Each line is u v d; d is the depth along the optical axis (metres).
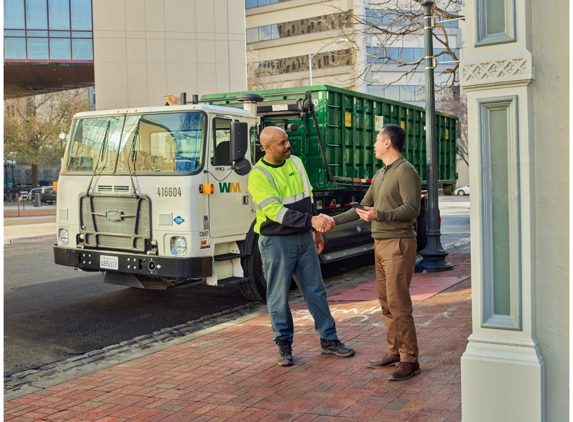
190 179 7.86
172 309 8.86
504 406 3.67
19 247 17.19
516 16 3.61
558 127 3.60
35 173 56.44
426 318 7.04
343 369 5.38
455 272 10.54
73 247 8.74
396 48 47.69
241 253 8.62
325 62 59.34
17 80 43.47
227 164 8.41
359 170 11.43
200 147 8.00
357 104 11.21
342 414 4.32
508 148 3.68
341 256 10.70
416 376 5.02
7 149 53.78
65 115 53.62
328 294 9.35
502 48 3.67
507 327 3.69
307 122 10.16
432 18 11.42
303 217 5.52
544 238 3.66
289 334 5.69
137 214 8.11
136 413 4.66
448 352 5.62
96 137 8.70
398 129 5.11
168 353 6.39
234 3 35.84
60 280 11.20
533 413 3.60
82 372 6.00
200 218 7.92
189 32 35.25
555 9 3.58
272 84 62.66
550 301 3.65
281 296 5.65
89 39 37.47
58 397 5.16
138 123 8.40
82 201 8.62
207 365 5.84
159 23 34.84
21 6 36.66
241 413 4.50
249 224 8.71
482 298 3.75
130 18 34.53
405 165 5.01
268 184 5.65
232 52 35.88
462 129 40.91
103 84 34.50
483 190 3.74
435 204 10.92
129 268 8.16
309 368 5.48
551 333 3.65
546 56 3.62
